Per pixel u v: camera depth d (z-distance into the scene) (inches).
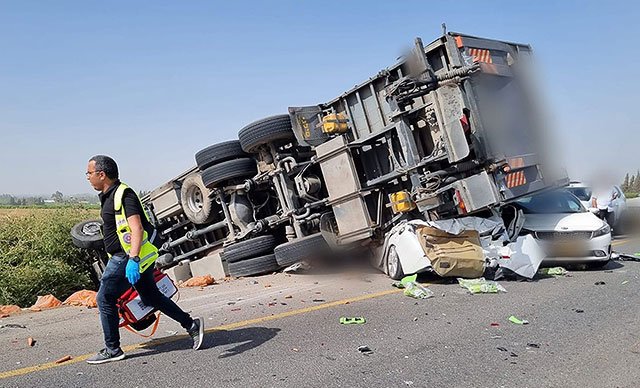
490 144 339.3
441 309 264.4
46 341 232.8
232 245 429.4
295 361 191.2
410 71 343.9
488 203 332.8
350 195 377.1
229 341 217.8
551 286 312.3
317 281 370.0
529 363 185.9
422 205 346.0
